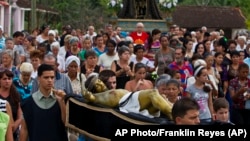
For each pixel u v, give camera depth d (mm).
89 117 8633
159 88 10078
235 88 13484
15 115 10000
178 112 6949
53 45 15547
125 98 8633
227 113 8914
